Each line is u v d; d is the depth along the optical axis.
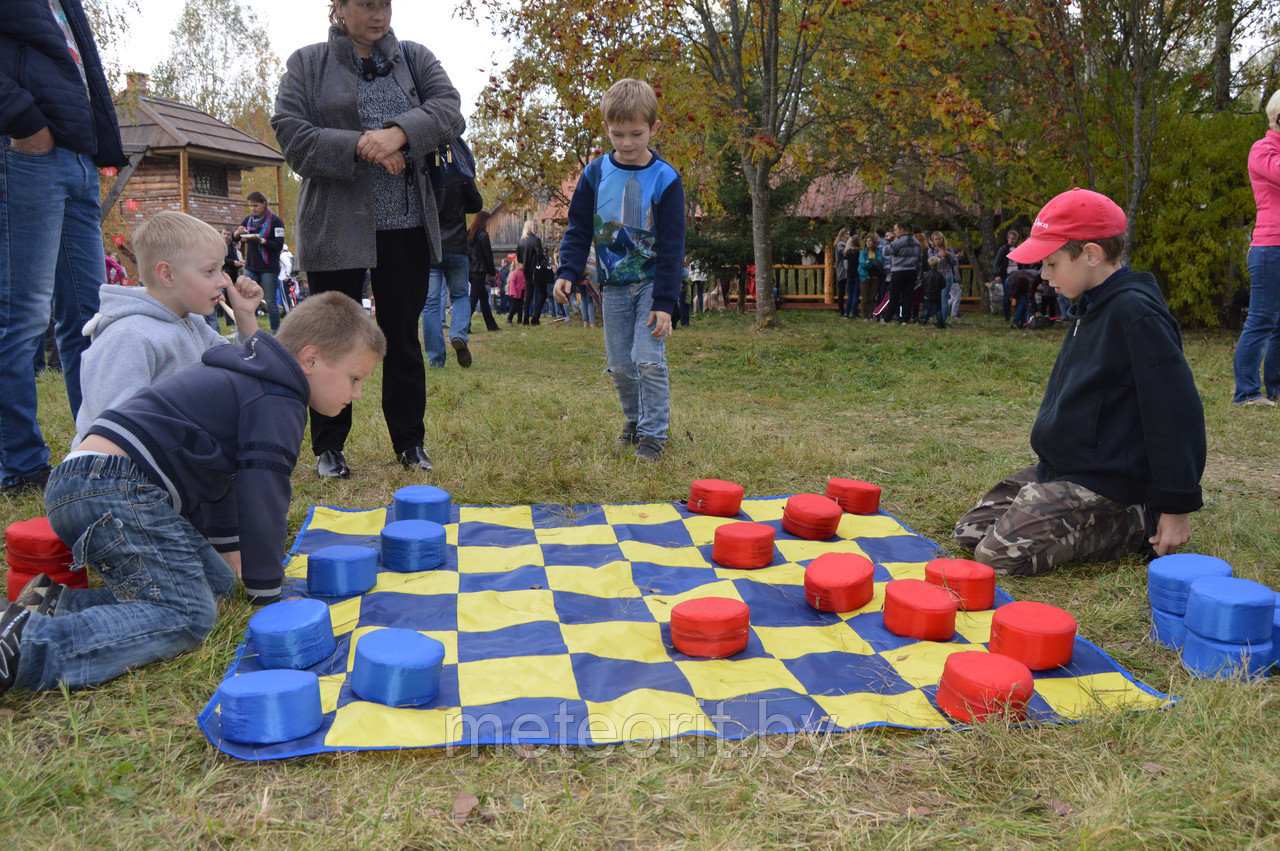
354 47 3.77
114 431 2.16
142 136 20.28
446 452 4.36
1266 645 2.16
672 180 4.25
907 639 2.45
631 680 2.15
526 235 16.52
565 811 1.61
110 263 10.66
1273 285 5.90
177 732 1.85
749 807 1.66
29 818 1.54
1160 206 12.27
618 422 5.18
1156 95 11.48
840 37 13.27
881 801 1.69
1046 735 1.90
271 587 2.37
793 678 2.19
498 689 2.07
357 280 3.84
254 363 2.31
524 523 3.38
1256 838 1.53
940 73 12.27
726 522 3.44
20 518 3.15
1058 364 3.12
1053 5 11.40
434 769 1.76
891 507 3.73
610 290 4.38
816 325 15.80
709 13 13.12
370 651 2.00
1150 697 2.05
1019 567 2.92
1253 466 4.47
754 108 17.58
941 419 5.93
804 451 4.50
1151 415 2.71
